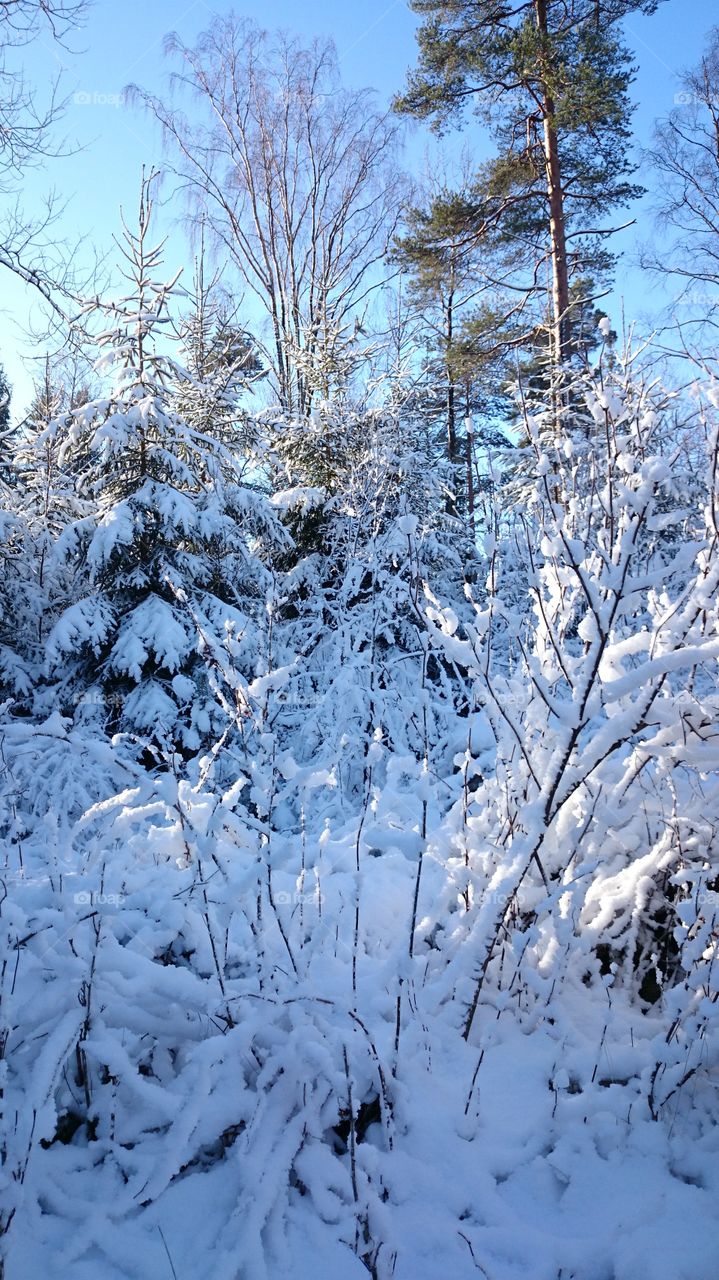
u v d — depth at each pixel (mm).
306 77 17250
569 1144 2150
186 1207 1906
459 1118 2201
